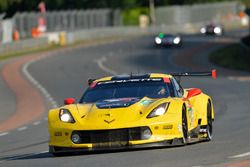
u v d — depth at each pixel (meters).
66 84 132.25
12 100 110.38
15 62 189.62
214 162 35.16
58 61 192.12
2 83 139.38
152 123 40.19
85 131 40.47
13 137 63.75
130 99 42.56
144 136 40.25
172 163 35.41
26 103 105.12
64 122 41.06
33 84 135.00
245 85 117.94
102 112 40.84
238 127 58.66
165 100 41.69
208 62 185.88
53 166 37.41
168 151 39.81
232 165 33.56
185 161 35.91
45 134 63.75
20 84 136.12
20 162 40.91
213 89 112.38
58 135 41.12
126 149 41.47
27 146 53.88
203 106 46.31
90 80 46.53
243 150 39.72
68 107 42.28
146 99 42.41
